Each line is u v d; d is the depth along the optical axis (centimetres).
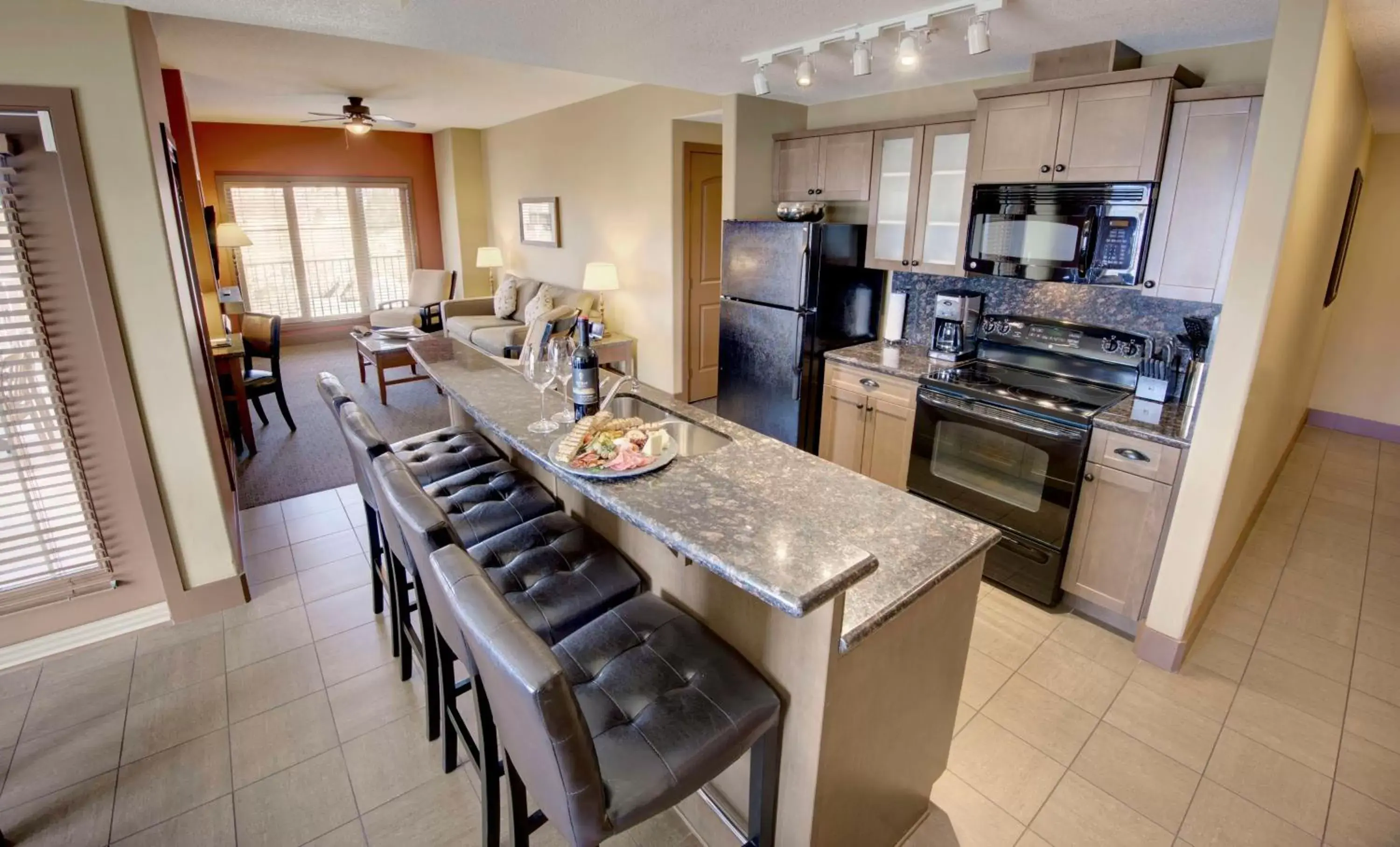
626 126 554
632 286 588
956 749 211
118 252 229
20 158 212
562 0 225
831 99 404
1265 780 200
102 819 184
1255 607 287
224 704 225
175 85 452
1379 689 239
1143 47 267
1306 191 216
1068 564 273
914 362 335
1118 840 181
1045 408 264
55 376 229
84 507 243
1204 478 227
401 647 236
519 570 180
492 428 199
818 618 128
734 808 170
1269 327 215
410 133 847
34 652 244
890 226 358
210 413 282
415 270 862
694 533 130
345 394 229
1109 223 260
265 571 307
